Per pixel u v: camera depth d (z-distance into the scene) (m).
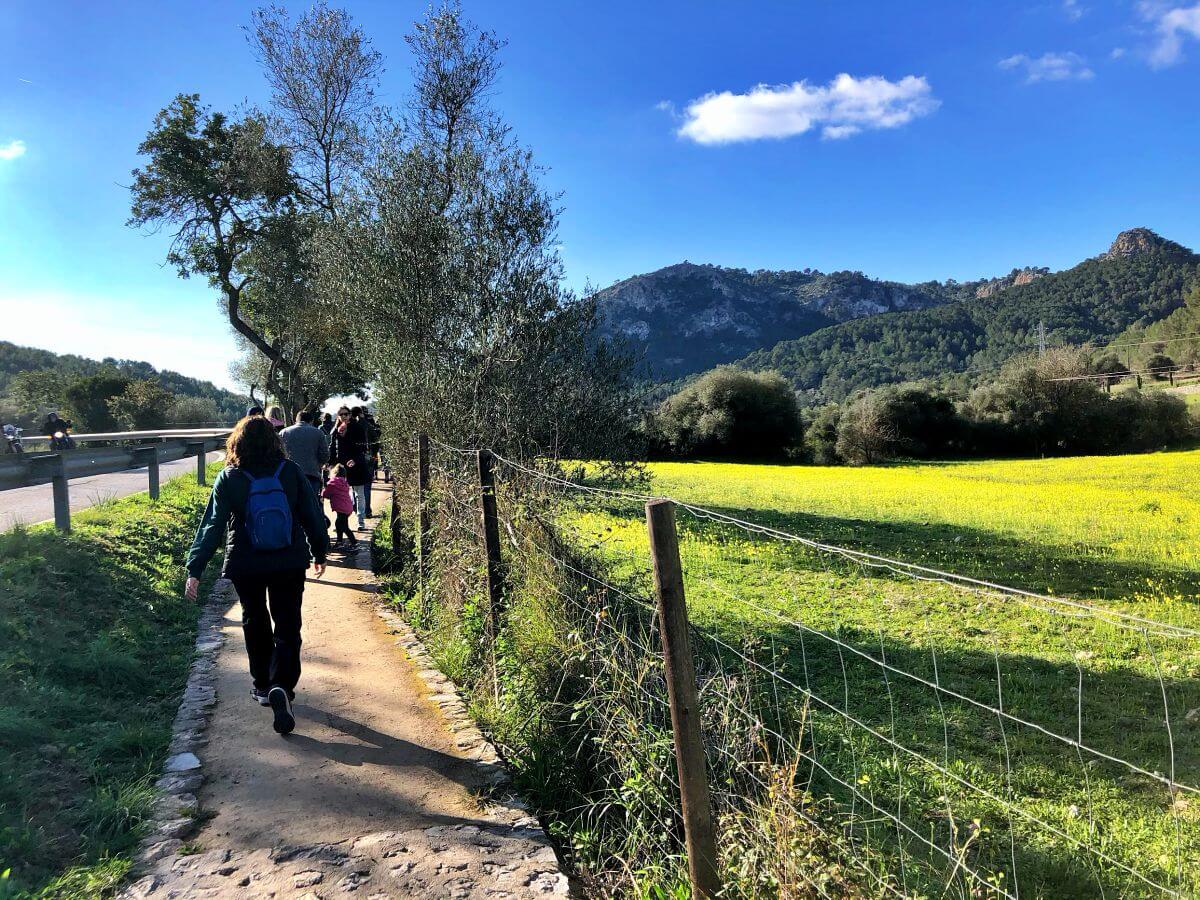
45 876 3.07
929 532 15.32
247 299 28.20
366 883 3.21
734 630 7.81
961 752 5.19
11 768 3.74
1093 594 10.09
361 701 5.32
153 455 12.42
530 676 4.90
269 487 4.78
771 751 3.74
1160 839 4.06
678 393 63.22
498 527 5.94
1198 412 60.62
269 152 22.45
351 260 11.88
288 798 3.92
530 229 11.43
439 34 14.66
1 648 5.10
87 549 7.96
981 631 8.06
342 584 9.12
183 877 3.18
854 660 7.18
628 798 3.76
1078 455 60.31
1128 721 5.68
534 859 3.46
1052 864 3.85
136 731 4.47
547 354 11.27
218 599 8.03
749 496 23.02
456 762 4.41
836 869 2.88
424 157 12.03
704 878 2.97
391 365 10.86
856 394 71.00
